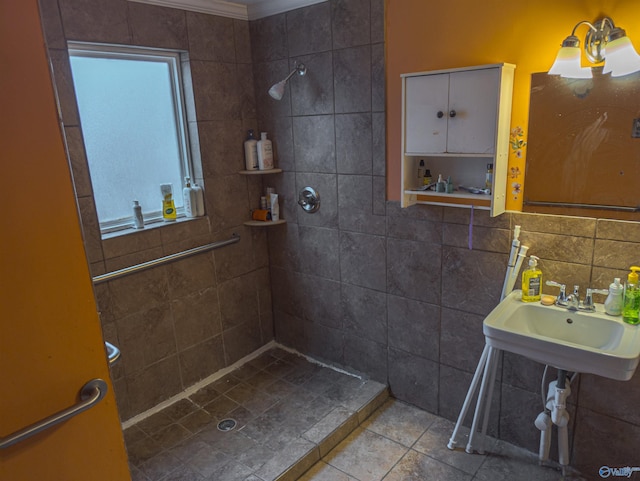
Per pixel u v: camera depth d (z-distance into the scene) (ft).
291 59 8.27
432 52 6.68
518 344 5.49
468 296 7.17
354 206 8.16
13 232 2.89
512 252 6.37
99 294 7.14
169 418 8.02
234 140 8.79
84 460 3.44
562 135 5.81
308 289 9.40
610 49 5.01
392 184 7.61
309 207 8.77
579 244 5.98
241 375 9.30
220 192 8.71
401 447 7.35
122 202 7.73
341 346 9.20
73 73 6.86
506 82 5.84
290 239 9.39
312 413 7.96
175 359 8.45
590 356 4.99
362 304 8.58
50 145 2.99
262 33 8.52
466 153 6.21
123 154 7.62
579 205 5.89
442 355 7.72
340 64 7.65
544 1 5.62
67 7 6.24
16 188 2.87
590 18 5.35
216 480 6.56
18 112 2.83
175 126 8.25
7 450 3.00
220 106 8.44
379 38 7.11
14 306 2.94
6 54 2.75
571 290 6.20
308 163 8.61
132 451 7.22
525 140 6.13
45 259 3.05
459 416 7.18
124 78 7.45
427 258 7.48
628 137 5.38
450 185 6.63
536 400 6.86
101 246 7.01
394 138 7.39
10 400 2.98
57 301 3.15
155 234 7.73
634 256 5.62
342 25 7.46
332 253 8.75
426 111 6.45
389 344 8.39
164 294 8.06
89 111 7.12
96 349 3.41
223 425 7.77
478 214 6.76
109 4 6.68
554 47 5.68
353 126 7.79
